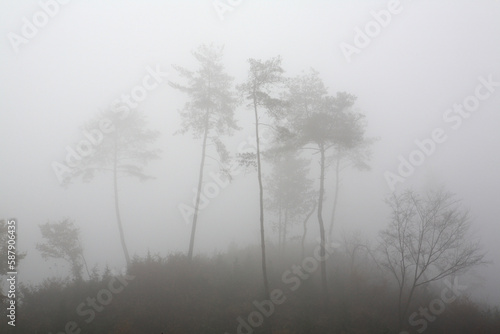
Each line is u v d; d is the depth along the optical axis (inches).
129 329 479.5
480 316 635.5
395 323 577.6
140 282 616.1
